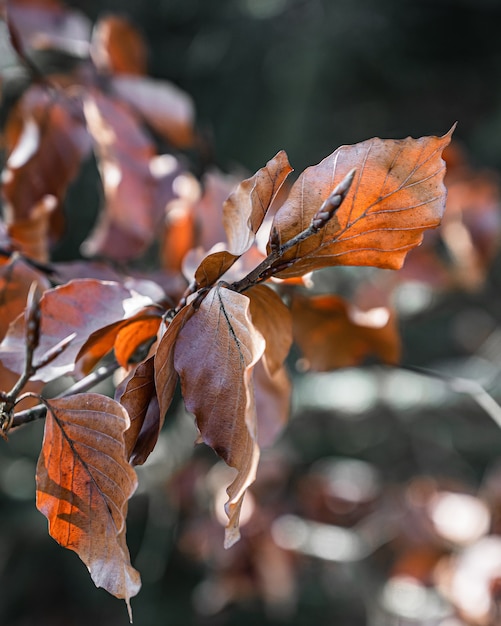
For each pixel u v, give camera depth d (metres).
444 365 2.08
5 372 0.47
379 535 1.29
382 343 0.60
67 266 0.55
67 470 0.42
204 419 0.42
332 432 1.51
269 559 1.15
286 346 0.48
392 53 2.76
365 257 0.44
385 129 2.90
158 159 0.70
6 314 0.52
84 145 0.66
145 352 0.47
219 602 1.35
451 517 1.14
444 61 2.85
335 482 1.37
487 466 1.84
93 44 0.79
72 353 0.46
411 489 1.32
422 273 0.80
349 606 1.87
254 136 2.46
